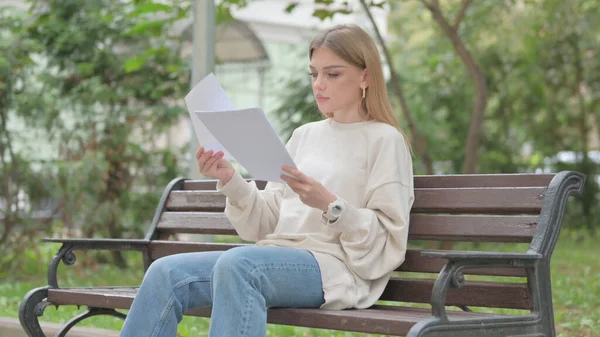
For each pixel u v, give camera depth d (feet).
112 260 31.22
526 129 50.19
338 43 11.09
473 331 9.25
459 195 11.10
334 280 10.37
